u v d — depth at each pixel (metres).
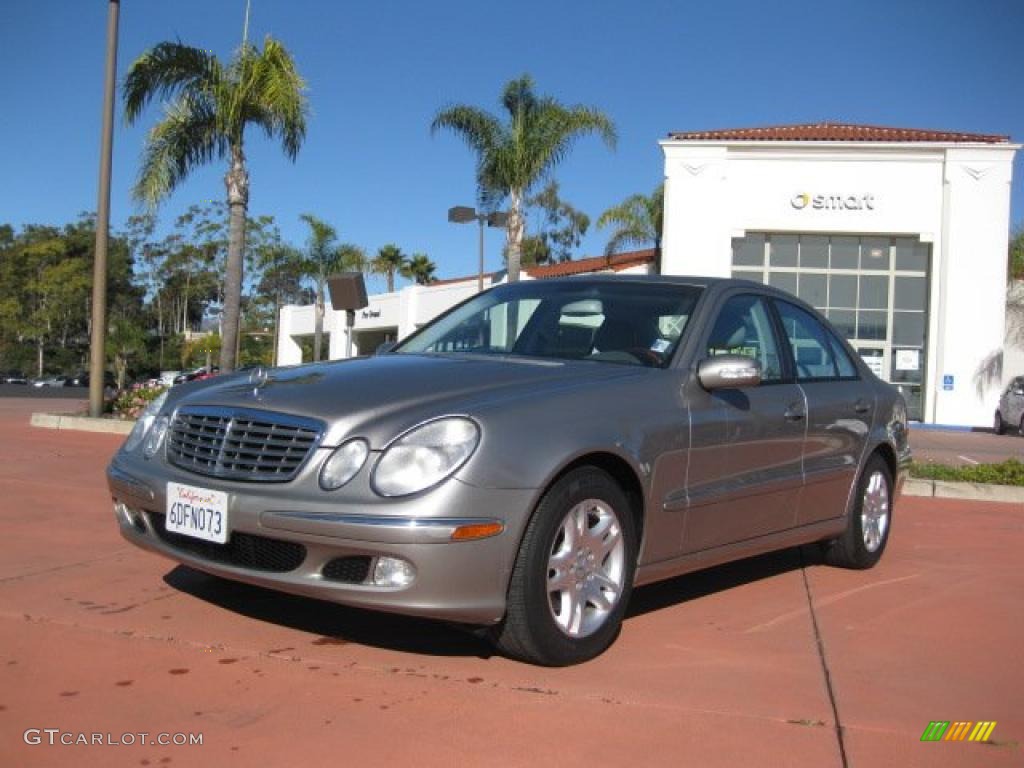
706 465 4.40
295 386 4.01
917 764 3.11
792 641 4.36
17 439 12.18
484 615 3.52
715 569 5.79
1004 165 26.34
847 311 27.50
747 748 3.16
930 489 9.47
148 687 3.48
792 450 5.01
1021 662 4.18
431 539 3.40
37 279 66.38
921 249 27.27
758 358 5.03
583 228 52.97
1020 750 3.25
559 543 3.78
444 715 3.31
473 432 3.55
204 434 3.95
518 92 23.86
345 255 37.06
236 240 18.47
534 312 5.10
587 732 3.22
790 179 27.09
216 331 71.00
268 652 3.87
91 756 2.93
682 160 27.36
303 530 3.50
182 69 17.34
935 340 26.88
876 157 26.83
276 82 17.44
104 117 15.74
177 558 3.99
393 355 4.73
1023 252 30.06
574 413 3.85
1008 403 23.72
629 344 4.67
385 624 4.27
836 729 3.36
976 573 5.93
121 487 4.20
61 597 4.59
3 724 3.14
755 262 27.75
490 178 24.34
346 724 3.21
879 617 4.83
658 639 4.29
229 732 3.12
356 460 3.54
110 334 63.28
